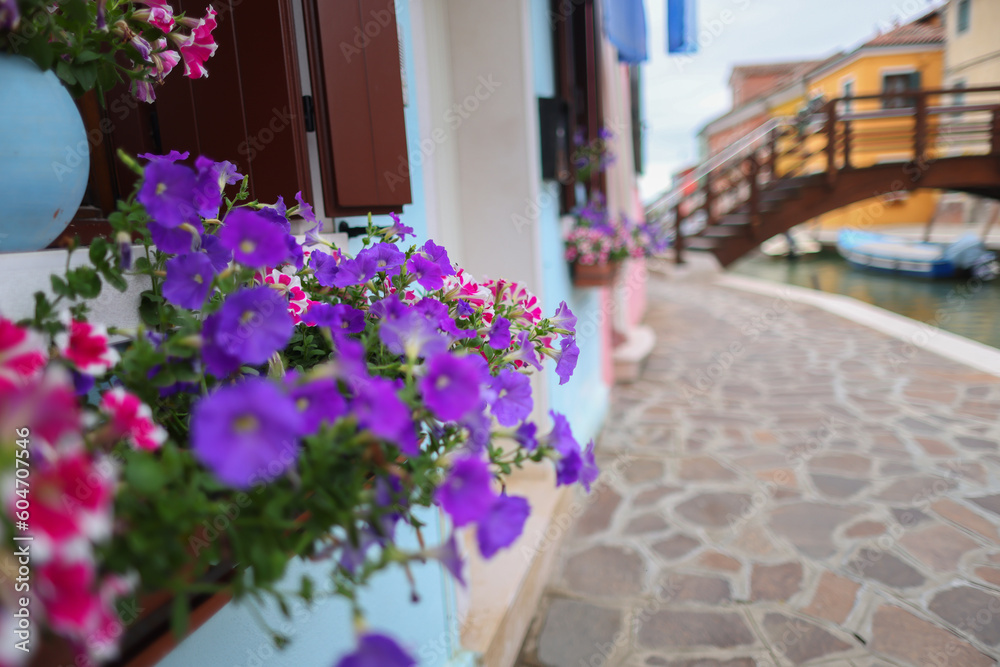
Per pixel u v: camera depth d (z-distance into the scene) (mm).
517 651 2477
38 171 798
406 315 720
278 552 544
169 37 1011
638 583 2883
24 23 783
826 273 16844
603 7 4398
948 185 10164
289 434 464
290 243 978
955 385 5770
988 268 13062
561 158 3963
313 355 1006
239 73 1555
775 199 10188
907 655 2334
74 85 923
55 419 415
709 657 2377
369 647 501
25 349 517
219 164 886
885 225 20812
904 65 17812
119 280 764
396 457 676
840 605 2641
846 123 10062
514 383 828
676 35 4938
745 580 2855
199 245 797
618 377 6570
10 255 761
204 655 1078
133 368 667
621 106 7355
